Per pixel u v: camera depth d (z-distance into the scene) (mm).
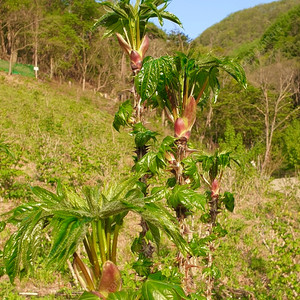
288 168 18078
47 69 40125
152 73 1821
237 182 10195
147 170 2225
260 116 24016
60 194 1202
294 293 4191
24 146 10891
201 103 2453
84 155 9258
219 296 4422
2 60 34156
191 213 2033
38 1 39031
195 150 2064
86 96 32875
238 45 58969
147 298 1089
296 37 43938
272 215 8617
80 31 39656
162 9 2318
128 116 2303
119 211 1063
